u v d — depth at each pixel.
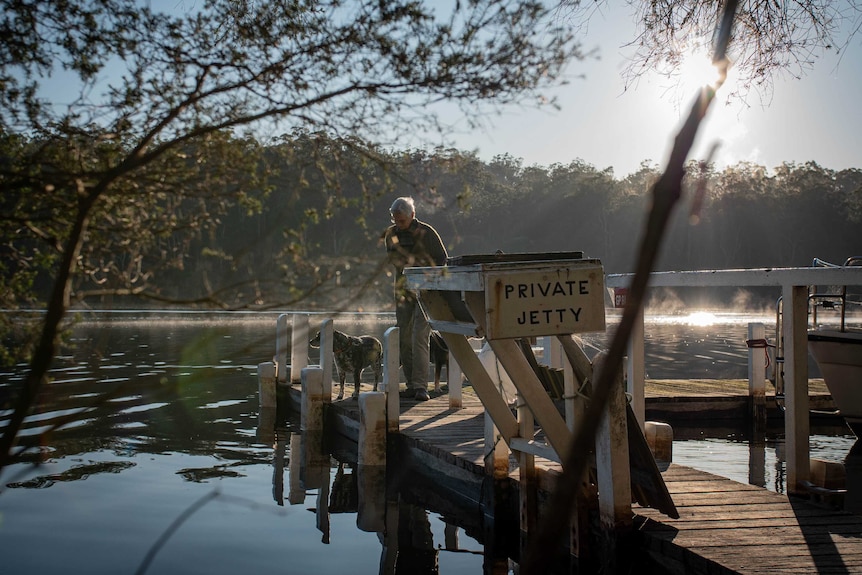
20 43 2.54
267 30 2.61
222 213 2.72
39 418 10.15
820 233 92.75
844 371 9.91
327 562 5.45
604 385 0.78
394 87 2.58
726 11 0.83
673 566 4.43
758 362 11.19
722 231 91.44
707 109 0.79
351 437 9.23
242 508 6.75
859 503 6.55
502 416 5.64
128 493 7.04
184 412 11.89
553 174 93.56
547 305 4.61
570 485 0.77
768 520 4.87
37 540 5.64
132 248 2.62
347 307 2.60
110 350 19.48
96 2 2.56
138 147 2.36
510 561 5.59
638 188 94.06
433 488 7.41
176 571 5.06
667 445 6.97
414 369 10.65
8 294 2.61
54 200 2.52
